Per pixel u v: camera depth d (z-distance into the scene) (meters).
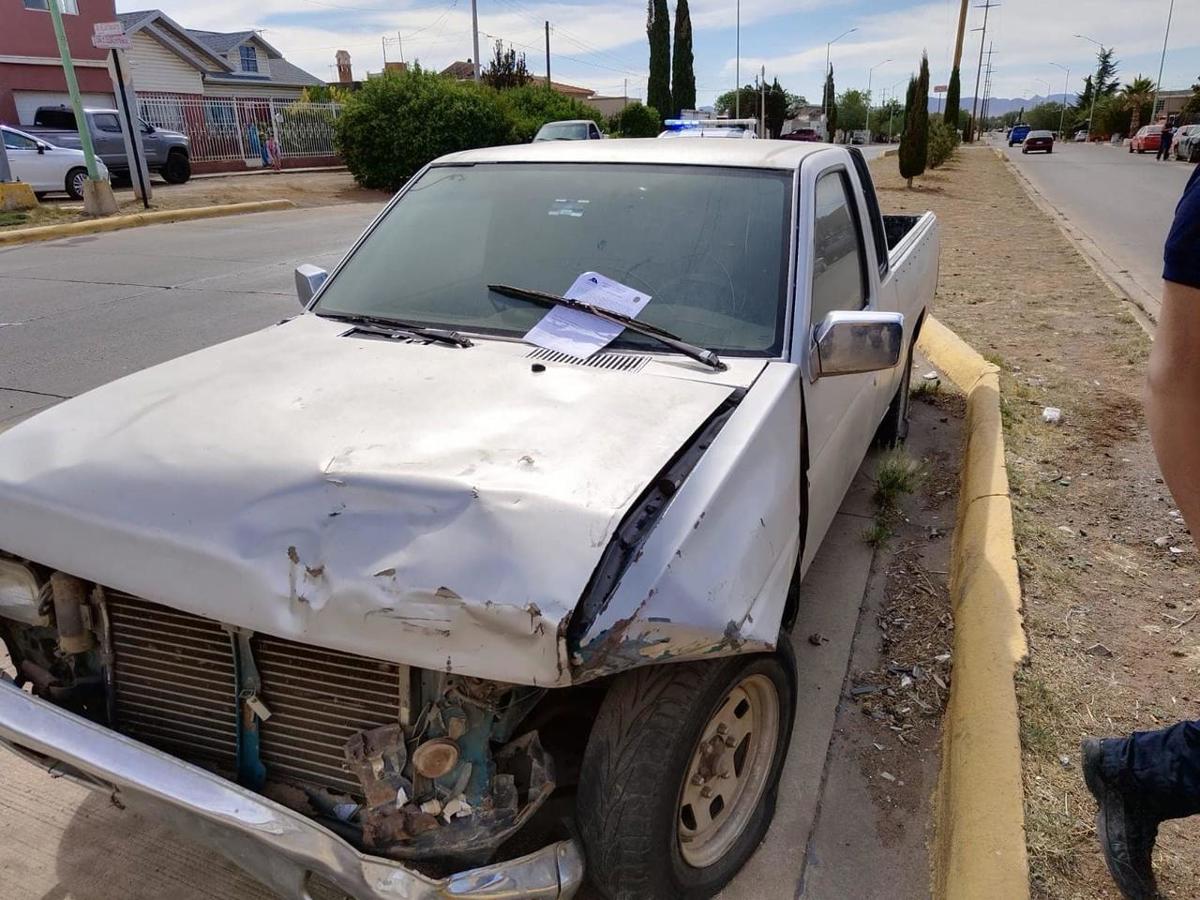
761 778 2.65
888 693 3.47
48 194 21.06
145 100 27.25
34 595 2.35
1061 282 10.83
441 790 2.01
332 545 2.01
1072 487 4.93
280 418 2.42
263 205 19.27
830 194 3.56
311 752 2.16
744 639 2.13
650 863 2.15
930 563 4.43
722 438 2.43
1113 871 2.36
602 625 1.89
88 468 2.30
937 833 2.80
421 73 24.28
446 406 2.48
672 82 48.94
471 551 1.94
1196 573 4.06
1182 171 34.91
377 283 3.45
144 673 2.31
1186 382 1.85
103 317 8.92
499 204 3.48
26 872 2.65
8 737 2.14
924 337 8.30
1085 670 3.33
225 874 2.66
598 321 2.98
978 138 96.19
